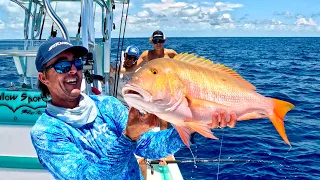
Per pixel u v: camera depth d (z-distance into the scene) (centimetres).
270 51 6141
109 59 534
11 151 281
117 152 174
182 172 630
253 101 187
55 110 209
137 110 168
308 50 6575
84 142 208
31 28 552
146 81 168
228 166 658
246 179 609
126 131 172
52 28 461
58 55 209
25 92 285
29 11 539
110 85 601
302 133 907
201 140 808
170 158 458
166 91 170
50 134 201
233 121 183
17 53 300
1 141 282
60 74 208
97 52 461
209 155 719
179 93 174
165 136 219
